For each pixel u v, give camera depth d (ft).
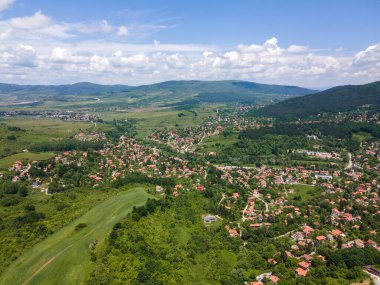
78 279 505.66
